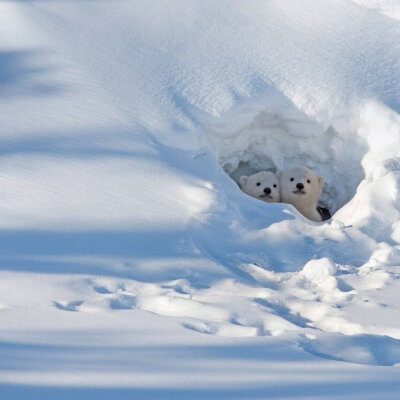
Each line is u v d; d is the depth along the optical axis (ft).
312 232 81.87
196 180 86.53
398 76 106.52
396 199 85.71
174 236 76.23
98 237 73.82
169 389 40.91
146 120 94.22
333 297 66.85
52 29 107.14
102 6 113.39
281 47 108.88
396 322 59.52
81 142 89.35
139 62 102.89
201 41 108.06
